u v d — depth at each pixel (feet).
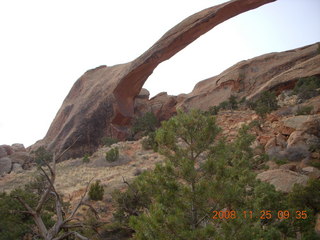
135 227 27.81
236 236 25.80
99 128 174.81
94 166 104.32
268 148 80.53
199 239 25.08
